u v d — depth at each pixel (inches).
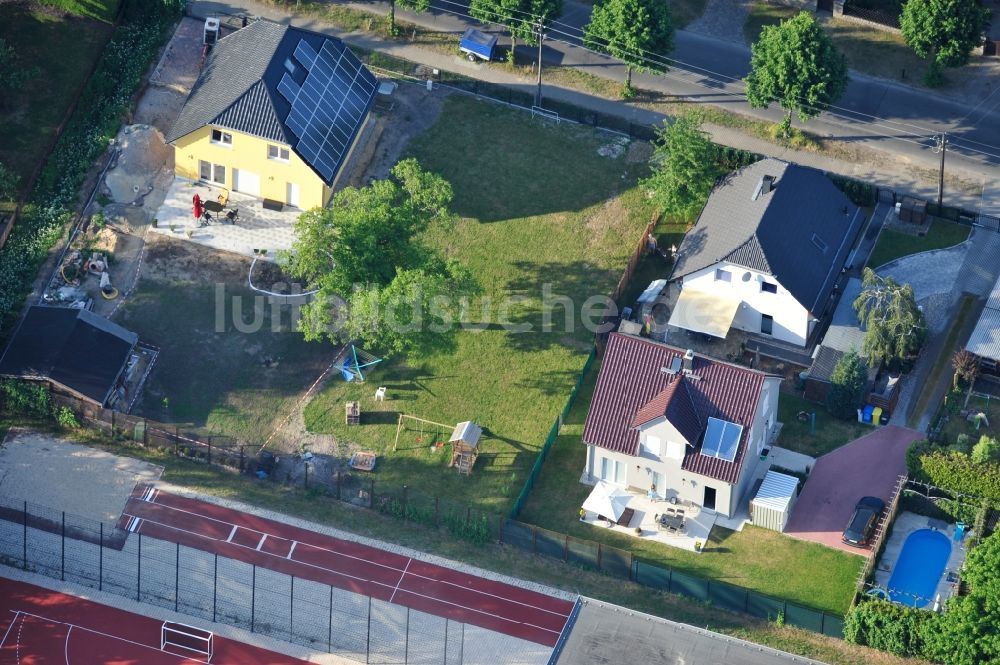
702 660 4923.7
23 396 5472.4
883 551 5182.1
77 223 5959.6
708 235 5733.3
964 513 5206.7
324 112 6008.9
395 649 4953.3
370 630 4997.5
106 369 5536.4
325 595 5088.6
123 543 5206.7
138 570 5128.0
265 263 5885.8
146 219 5984.3
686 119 5880.9
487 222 6053.2
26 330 5585.6
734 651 4945.9
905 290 5536.4
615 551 5118.1
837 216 5841.5
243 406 5575.8
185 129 5940.0
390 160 6215.6
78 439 5462.6
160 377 5629.9
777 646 4955.7
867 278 5615.2
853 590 5093.5
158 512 5290.4
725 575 5152.6
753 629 5000.0
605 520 5305.1
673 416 5177.2
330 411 5575.8
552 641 4977.9
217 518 5280.5
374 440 5506.9
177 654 4933.6
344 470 5428.2
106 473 5378.9
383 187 5649.6
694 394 5255.9
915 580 5108.3
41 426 5492.1
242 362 5674.2
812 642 4960.6
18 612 5014.8
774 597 5088.6
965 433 5467.5
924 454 5251.0
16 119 6161.4
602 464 5364.2
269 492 5364.2
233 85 5949.8
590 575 5152.6
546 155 6245.1
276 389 5625.0
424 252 5561.0
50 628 4985.2
